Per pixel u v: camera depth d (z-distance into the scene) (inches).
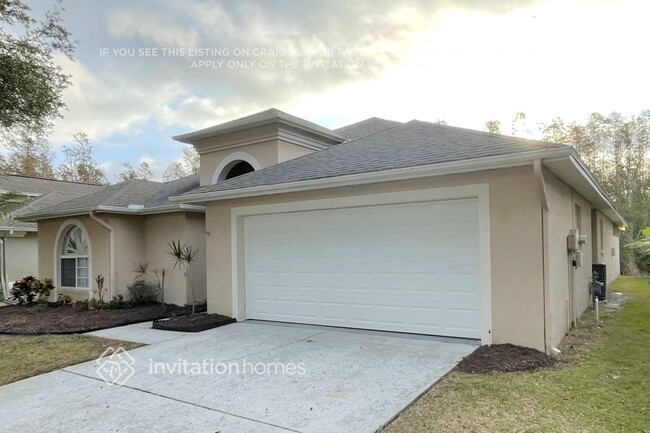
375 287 319.3
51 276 574.9
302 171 365.7
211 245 406.6
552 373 213.3
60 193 808.3
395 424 161.6
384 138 409.1
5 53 418.0
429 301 295.7
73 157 1814.7
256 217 385.1
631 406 172.1
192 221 499.2
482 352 247.0
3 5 409.7
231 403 188.1
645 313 395.5
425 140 356.2
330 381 211.8
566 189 321.1
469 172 270.4
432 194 286.5
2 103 424.2
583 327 329.4
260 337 314.2
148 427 166.4
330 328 334.6
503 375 210.5
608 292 573.6
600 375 210.2
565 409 169.5
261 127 499.8
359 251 326.6
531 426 155.1
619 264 993.5
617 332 310.7
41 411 187.2
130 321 407.2
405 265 305.7
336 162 362.9
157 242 520.7
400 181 300.0
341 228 335.9
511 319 255.3
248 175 414.3
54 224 573.0
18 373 247.4
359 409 175.8
